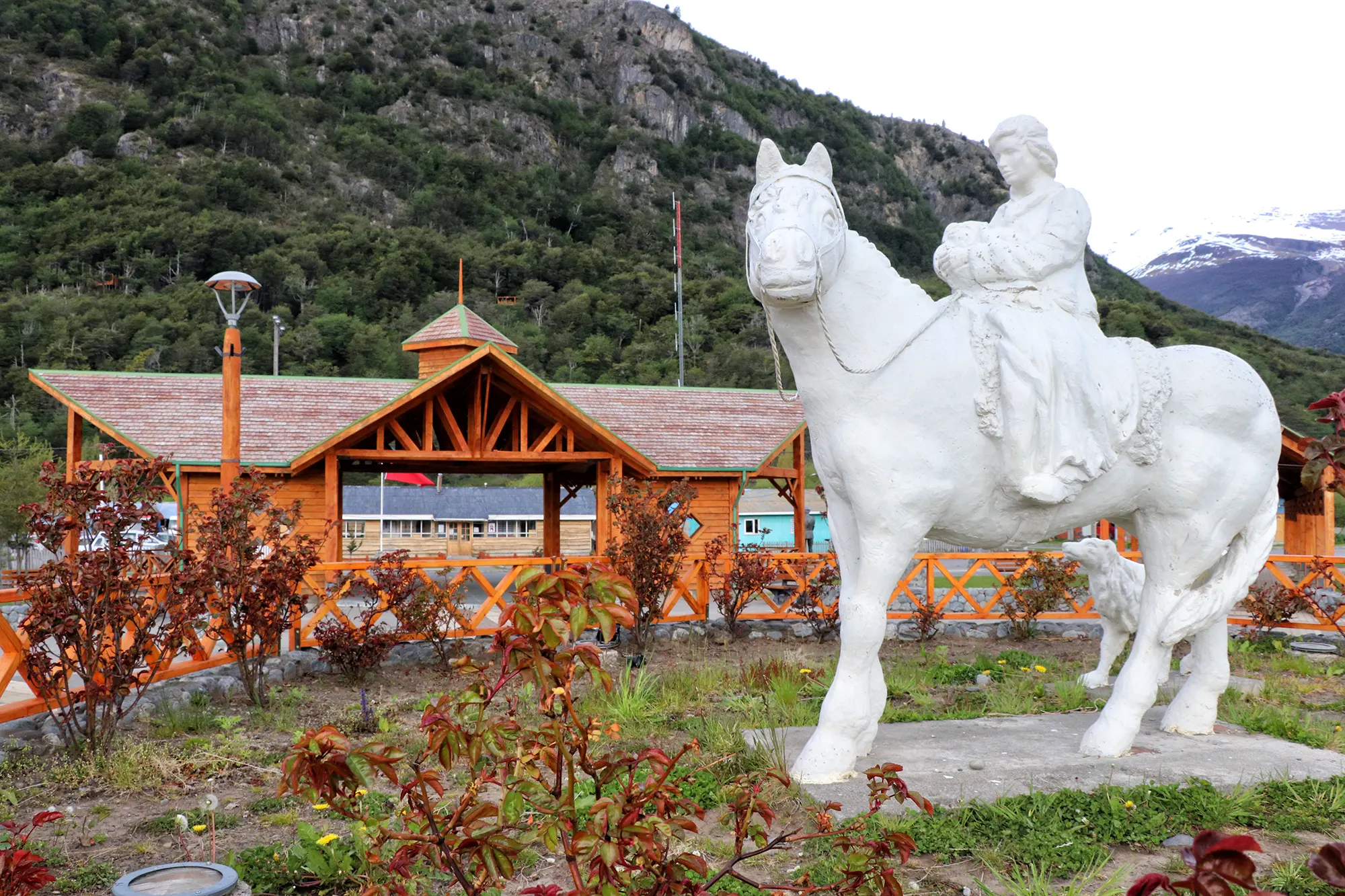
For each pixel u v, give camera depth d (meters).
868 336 4.98
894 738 6.04
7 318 64.69
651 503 10.80
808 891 2.90
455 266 85.88
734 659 9.98
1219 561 5.82
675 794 2.31
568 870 4.23
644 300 79.56
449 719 2.50
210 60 132.00
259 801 5.24
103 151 105.19
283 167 112.00
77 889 4.16
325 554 14.34
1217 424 5.58
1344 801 4.82
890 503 4.98
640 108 163.38
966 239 5.63
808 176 4.76
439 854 2.95
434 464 18.02
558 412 14.91
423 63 159.00
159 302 70.25
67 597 6.08
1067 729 6.31
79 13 130.88
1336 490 3.02
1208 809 4.69
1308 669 9.27
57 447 43.62
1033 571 11.43
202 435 15.30
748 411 18.81
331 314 70.00
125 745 6.14
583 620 2.16
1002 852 4.25
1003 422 5.09
